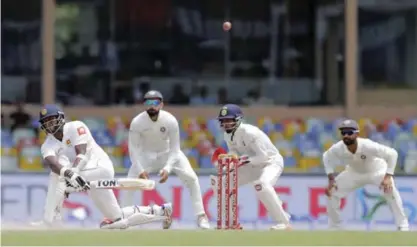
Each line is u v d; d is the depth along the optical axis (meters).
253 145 45.69
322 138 61.44
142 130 47.62
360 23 65.06
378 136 62.16
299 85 65.12
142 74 65.19
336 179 50.78
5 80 63.94
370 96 65.00
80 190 42.41
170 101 64.88
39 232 38.31
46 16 63.59
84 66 64.62
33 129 62.22
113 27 65.00
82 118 63.88
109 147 60.25
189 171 48.09
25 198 54.62
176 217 53.62
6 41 64.12
